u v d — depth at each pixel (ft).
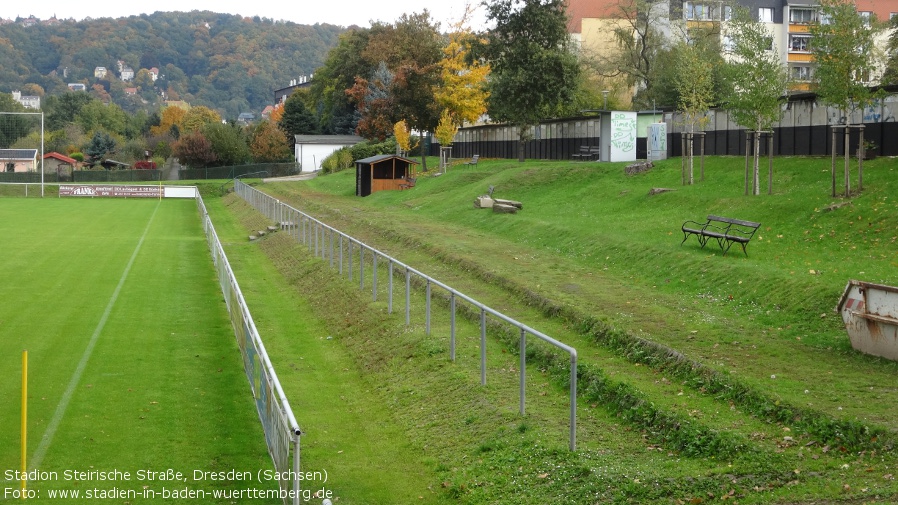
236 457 43.70
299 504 36.45
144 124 535.60
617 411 45.24
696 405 43.47
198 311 82.23
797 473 35.27
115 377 58.49
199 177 328.49
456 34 211.61
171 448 45.03
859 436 37.35
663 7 256.93
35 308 83.15
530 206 127.34
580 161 176.24
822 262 69.56
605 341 56.54
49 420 49.24
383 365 60.34
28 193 270.05
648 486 35.47
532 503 36.32
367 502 38.60
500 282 77.00
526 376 52.39
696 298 67.15
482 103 210.18
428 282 62.13
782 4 293.43
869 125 107.55
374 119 249.14
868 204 81.51
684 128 135.13
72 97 519.60
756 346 52.19
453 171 194.80
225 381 57.57
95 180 326.65
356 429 49.11
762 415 41.45
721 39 211.41
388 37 320.91
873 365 47.55
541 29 195.31
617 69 235.81
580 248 91.30
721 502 33.94
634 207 109.70
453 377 53.11
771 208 89.71
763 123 99.30
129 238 148.05
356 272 92.27
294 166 322.34
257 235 142.82
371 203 171.12
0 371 59.77
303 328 76.07
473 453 42.73
